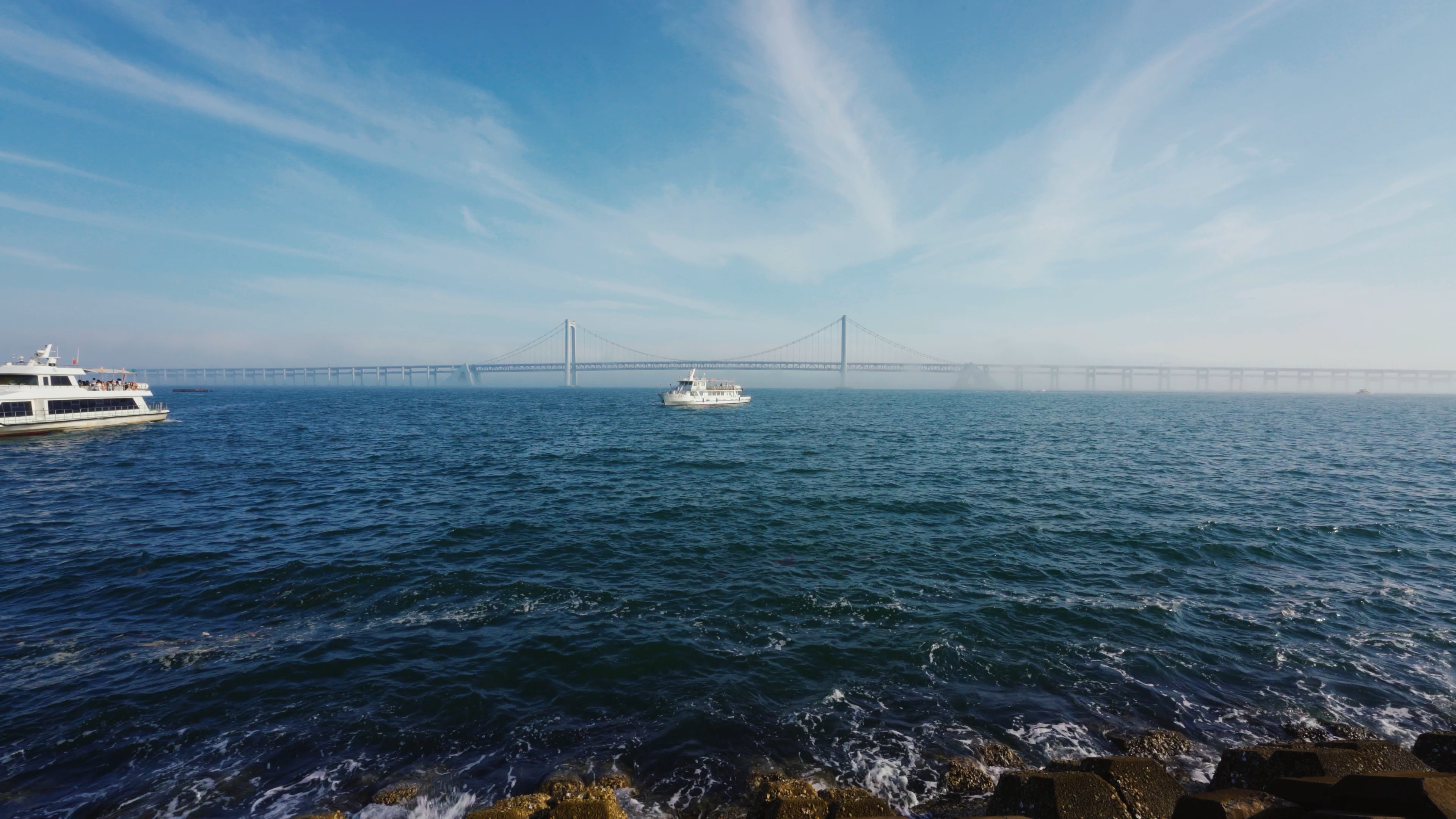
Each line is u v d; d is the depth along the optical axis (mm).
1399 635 11539
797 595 13469
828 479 27938
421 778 7559
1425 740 7344
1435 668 10273
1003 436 48625
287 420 64500
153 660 10391
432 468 31250
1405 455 36219
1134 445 41750
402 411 83625
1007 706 9188
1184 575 14867
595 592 13656
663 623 12000
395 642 11148
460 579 14445
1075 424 62375
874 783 7512
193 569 15031
